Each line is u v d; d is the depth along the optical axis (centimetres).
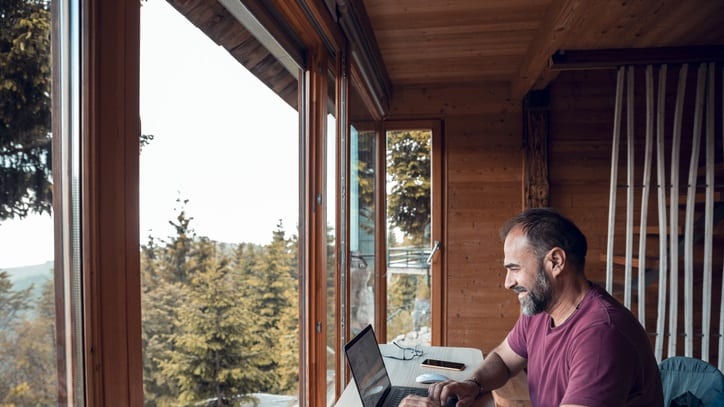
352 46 238
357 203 295
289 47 181
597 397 112
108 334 71
